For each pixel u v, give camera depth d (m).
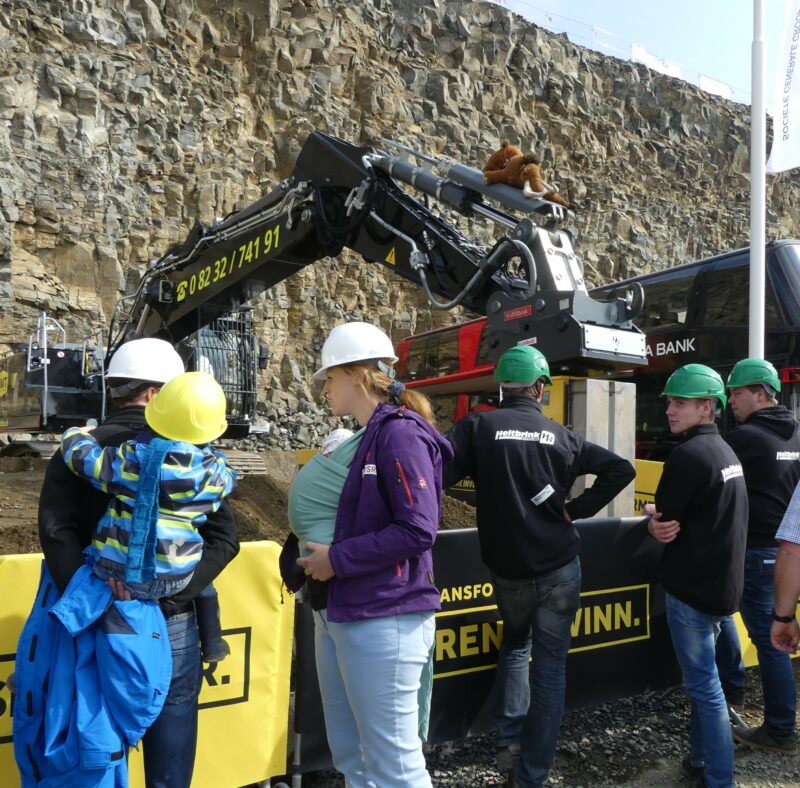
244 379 11.57
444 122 29.36
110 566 2.45
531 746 3.51
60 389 12.55
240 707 3.53
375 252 6.90
